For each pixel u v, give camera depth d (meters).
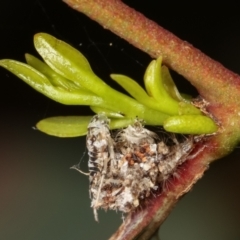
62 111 0.16
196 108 0.11
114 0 0.11
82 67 0.11
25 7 0.15
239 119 0.11
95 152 0.11
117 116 0.11
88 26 0.15
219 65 0.11
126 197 0.11
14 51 0.15
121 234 0.11
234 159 0.15
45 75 0.11
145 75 0.11
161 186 0.11
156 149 0.11
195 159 0.11
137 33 0.11
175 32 0.15
